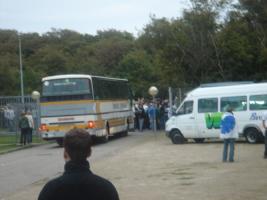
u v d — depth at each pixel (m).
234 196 13.30
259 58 40.53
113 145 32.38
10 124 44.69
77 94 32.84
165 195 13.90
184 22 42.59
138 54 84.94
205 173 17.64
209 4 42.41
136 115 45.53
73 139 4.41
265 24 41.38
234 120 20.45
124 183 16.36
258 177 16.27
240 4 41.91
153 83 81.94
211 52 41.84
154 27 53.19
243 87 28.56
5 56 90.56
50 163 24.23
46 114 33.19
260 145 27.12
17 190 16.25
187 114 30.08
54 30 105.81
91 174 4.39
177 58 42.44
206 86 30.25
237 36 41.00
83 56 96.81
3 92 72.69
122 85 40.75
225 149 20.58
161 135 39.44
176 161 21.62
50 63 89.00
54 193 4.30
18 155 29.67
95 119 32.91
